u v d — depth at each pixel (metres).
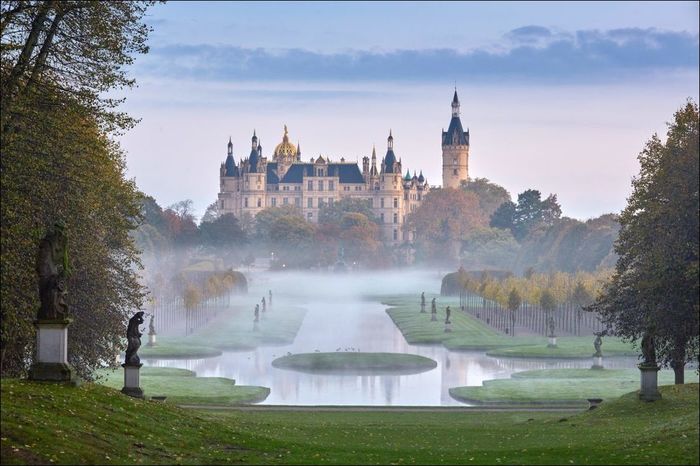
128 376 92.88
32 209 80.62
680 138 100.00
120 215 106.38
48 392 67.69
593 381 148.38
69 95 86.88
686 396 96.38
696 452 60.78
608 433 78.31
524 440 78.06
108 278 100.19
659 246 97.00
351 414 109.88
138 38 89.56
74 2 84.12
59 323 71.38
